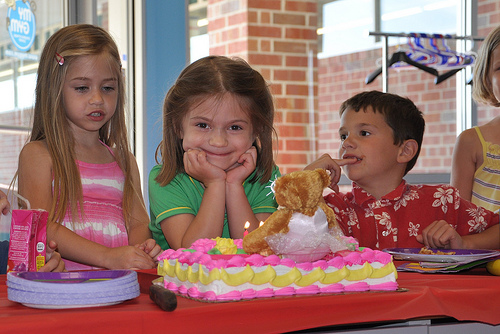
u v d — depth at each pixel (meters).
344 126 1.60
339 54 3.49
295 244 0.78
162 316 0.65
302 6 3.40
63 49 1.49
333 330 0.77
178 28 2.77
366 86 3.53
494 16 3.68
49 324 0.61
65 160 1.52
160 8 2.72
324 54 3.46
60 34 1.53
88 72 1.49
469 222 1.58
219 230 1.32
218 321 0.67
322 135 3.46
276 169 1.57
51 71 1.51
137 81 2.70
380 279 0.80
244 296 0.74
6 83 2.63
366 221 1.57
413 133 1.60
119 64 1.60
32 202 1.47
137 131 2.70
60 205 1.49
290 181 0.78
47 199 1.49
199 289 0.76
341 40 3.50
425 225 1.57
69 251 1.30
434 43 3.38
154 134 2.71
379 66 3.56
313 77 3.43
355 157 1.57
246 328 0.68
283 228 0.79
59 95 1.51
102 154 1.67
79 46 1.49
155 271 1.05
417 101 3.57
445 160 3.60
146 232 1.65
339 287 0.78
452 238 1.29
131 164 1.73
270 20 3.31
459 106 3.63
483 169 2.10
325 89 3.46
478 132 2.13
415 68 3.45
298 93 3.40
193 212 1.47
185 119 1.36
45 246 1.06
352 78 3.52
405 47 3.56
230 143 1.33
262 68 3.31
